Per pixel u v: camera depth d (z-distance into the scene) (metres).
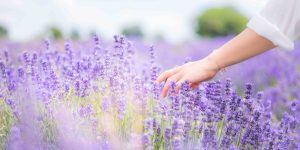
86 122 2.00
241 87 4.51
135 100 2.18
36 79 2.29
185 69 2.15
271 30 1.97
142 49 7.56
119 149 1.90
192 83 2.22
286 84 4.48
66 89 2.21
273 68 5.39
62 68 2.70
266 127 2.27
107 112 2.06
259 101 2.37
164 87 2.14
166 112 2.14
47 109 2.09
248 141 2.22
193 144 2.06
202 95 2.32
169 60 6.27
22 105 2.16
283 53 6.62
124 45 2.51
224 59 2.08
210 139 2.08
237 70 4.74
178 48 9.16
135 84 2.23
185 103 2.13
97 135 1.97
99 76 2.38
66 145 1.93
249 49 2.05
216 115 2.24
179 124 2.02
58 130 2.00
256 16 2.01
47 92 2.17
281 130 2.28
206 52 7.78
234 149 2.08
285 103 3.69
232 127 2.22
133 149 1.89
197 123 2.24
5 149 1.99
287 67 5.77
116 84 2.22
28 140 1.92
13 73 2.47
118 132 2.01
